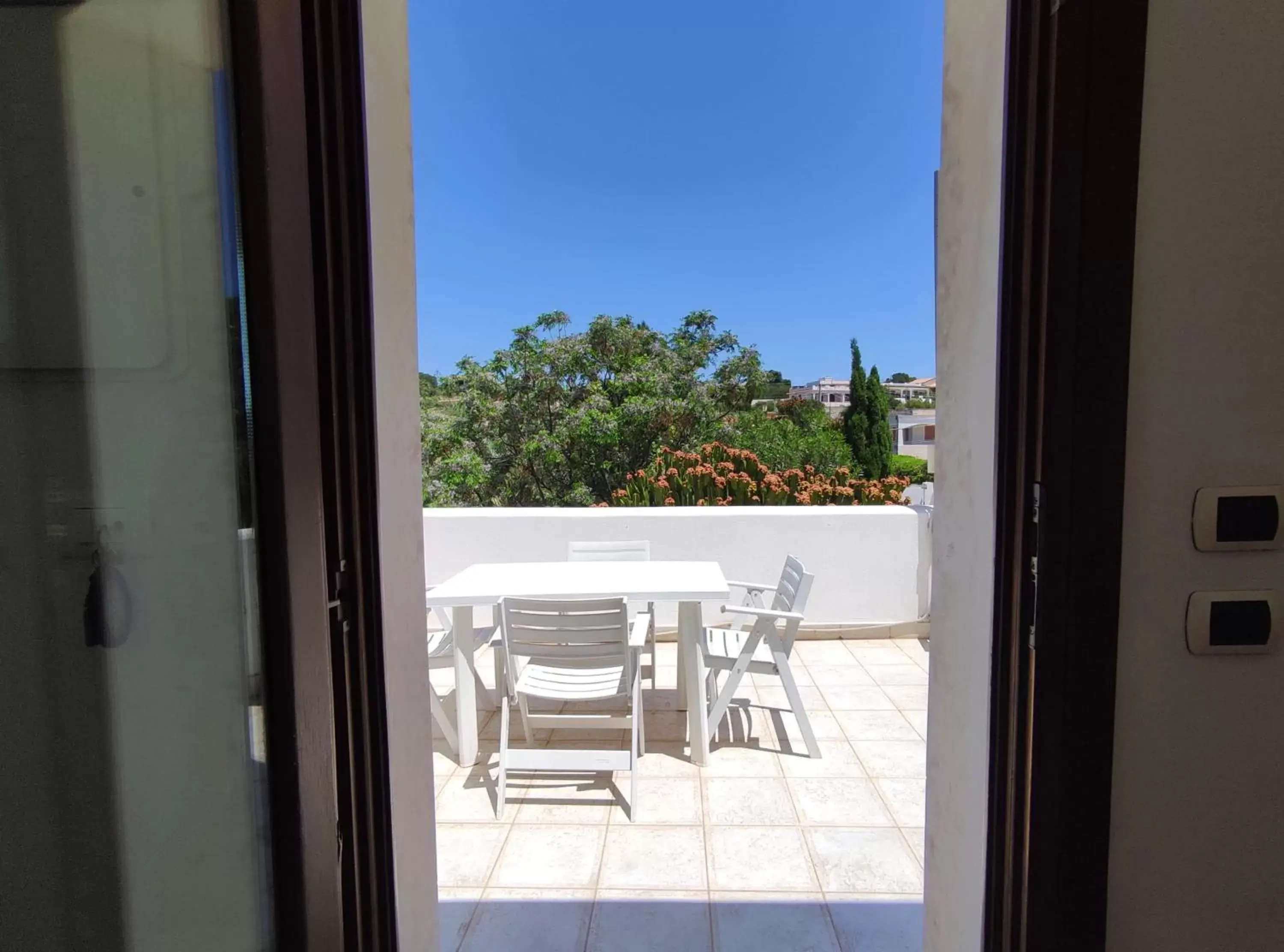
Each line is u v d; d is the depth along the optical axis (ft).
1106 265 2.83
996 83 3.48
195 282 2.54
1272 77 2.77
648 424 28.53
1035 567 3.04
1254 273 2.85
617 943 5.72
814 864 6.73
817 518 13.52
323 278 2.88
